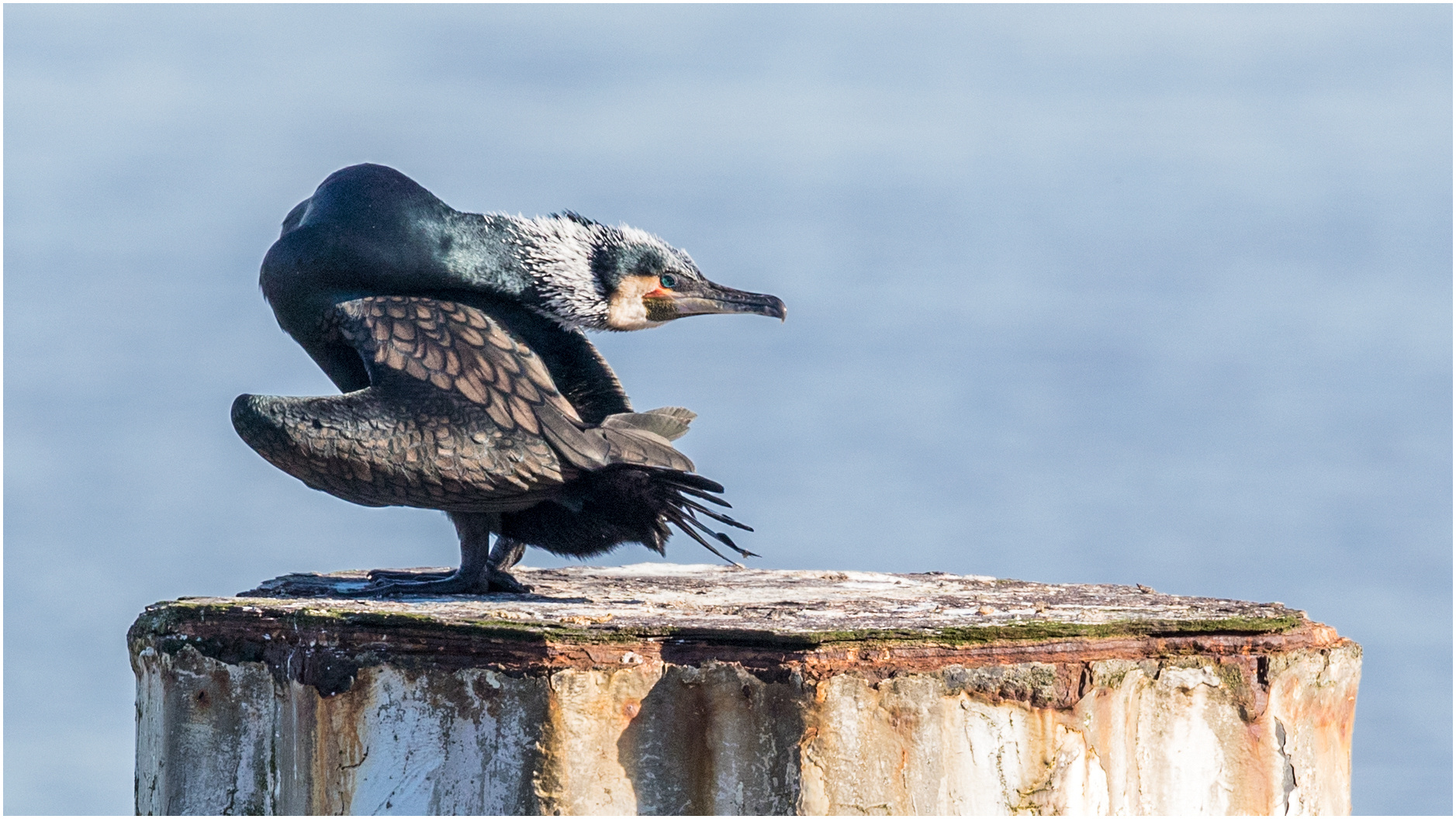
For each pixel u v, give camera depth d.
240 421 12.97
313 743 12.48
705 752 11.84
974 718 11.78
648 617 12.42
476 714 11.94
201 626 13.34
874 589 15.23
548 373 14.11
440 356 13.61
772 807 11.57
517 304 14.75
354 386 14.58
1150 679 12.40
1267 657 12.63
